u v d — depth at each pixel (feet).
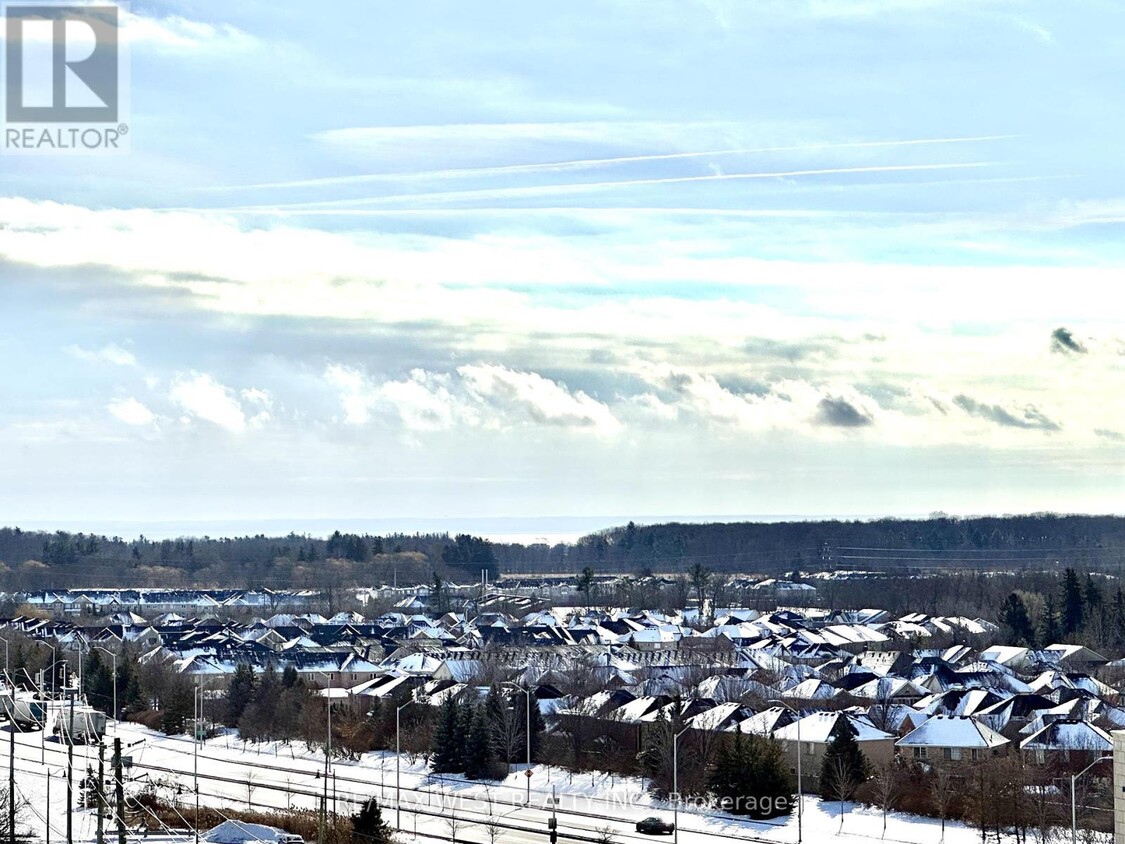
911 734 514.68
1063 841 399.44
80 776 485.56
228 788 484.33
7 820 359.87
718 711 533.14
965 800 438.81
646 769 496.64
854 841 406.00
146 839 381.40
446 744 520.83
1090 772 477.36
